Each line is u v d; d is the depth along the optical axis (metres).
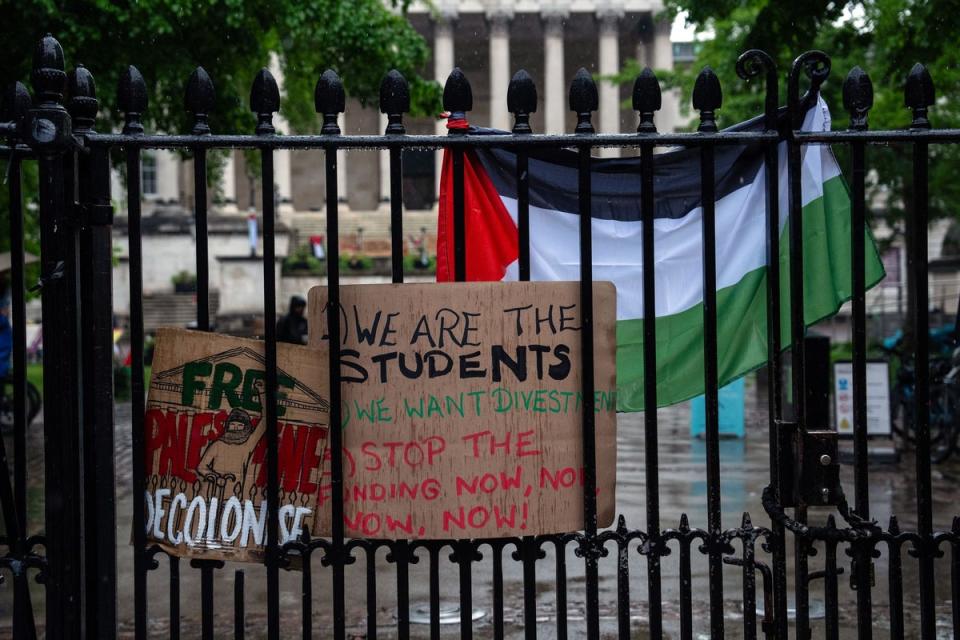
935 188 23.42
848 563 8.15
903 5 12.03
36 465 13.38
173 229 52.78
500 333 4.09
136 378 4.09
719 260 4.48
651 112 4.11
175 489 4.12
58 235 3.92
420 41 17.80
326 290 4.12
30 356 36.44
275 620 4.07
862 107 4.17
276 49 19.02
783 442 4.22
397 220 4.10
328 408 4.14
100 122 16.75
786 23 11.55
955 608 4.23
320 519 4.14
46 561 3.96
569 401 4.13
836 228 4.50
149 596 7.31
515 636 6.24
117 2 14.16
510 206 4.39
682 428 18.59
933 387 14.52
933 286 40.72
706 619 6.59
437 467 4.09
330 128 4.05
